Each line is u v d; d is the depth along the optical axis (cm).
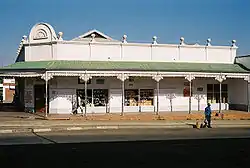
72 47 3500
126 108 3622
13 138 2033
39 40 3538
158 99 3519
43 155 1424
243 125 2883
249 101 3759
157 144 1759
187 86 3806
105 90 3566
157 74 3391
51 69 3147
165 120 3114
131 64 3497
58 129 2514
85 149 1592
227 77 3625
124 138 2025
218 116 3375
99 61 3534
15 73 3256
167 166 1191
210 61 3891
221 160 1305
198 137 2075
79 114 3394
